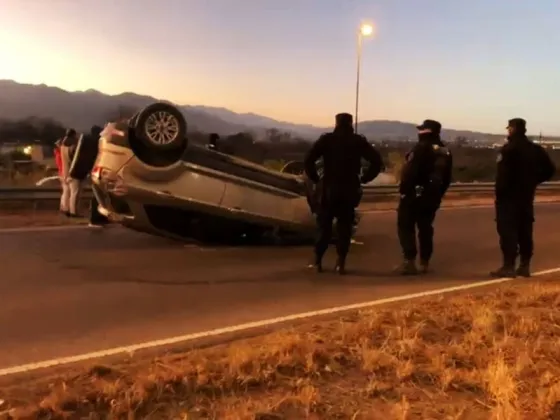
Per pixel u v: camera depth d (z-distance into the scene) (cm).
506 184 870
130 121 978
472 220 1562
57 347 550
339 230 880
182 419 399
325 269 912
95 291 746
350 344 546
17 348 545
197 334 596
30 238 1077
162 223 1023
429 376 481
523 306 689
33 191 1400
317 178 868
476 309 655
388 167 2875
